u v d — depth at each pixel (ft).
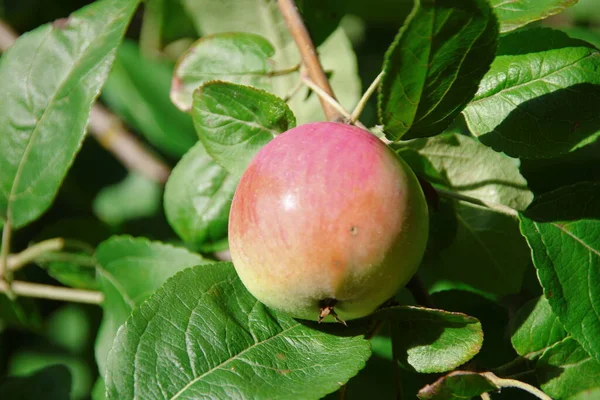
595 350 1.62
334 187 1.53
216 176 1.91
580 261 1.66
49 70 1.84
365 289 1.56
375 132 1.73
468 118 1.76
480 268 1.86
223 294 1.66
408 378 1.83
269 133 1.74
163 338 1.62
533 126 1.75
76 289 2.06
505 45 1.78
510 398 1.75
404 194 1.55
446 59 1.56
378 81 1.66
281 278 1.55
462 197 1.71
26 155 1.84
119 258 1.90
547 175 1.91
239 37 1.92
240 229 1.57
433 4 1.50
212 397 1.59
